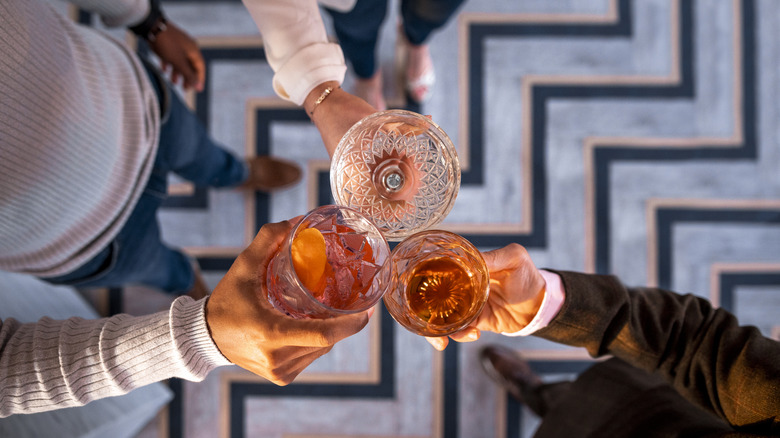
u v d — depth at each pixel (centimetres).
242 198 159
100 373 63
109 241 87
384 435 156
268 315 59
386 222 67
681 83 160
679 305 74
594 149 159
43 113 70
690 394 74
